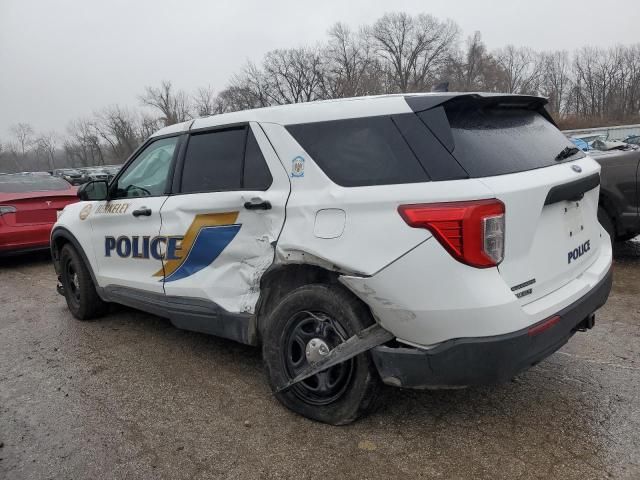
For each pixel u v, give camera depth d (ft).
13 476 9.04
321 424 10.11
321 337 9.78
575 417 9.95
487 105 9.64
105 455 9.53
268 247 10.39
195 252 12.01
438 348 8.45
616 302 16.28
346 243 8.98
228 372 12.73
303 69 235.61
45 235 26.94
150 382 12.41
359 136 9.43
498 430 9.65
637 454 8.75
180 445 9.73
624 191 19.24
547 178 8.90
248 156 11.11
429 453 9.08
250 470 8.91
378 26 238.89
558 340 8.86
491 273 8.10
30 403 11.67
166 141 13.58
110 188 14.83
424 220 8.19
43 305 19.85
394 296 8.54
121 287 14.79
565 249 9.53
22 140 344.08
